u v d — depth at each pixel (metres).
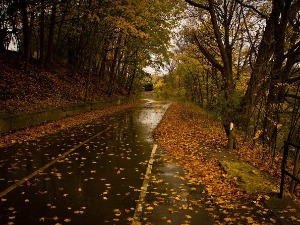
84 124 18.22
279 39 14.15
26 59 22.64
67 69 33.16
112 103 35.28
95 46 34.00
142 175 8.14
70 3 25.47
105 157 10.05
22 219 5.32
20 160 9.27
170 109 33.09
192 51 26.97
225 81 12.51
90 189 6.93
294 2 15.55
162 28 27.39
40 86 22.41
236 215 5.72
